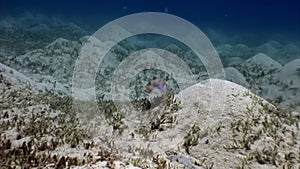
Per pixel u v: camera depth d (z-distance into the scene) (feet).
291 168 21.21
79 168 17.25
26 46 66.90
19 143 22.39
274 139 23.86
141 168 17.53
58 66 54.34
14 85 35.19
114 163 17.13
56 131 25.62
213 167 21.39
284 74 52.16
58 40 65.31
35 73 49.57
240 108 26.91
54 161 19.17
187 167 20.84
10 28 88.63
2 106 29.25
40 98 34.30
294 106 39.73
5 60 54.03
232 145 23.09
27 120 27.53
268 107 28.22
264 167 21.24
